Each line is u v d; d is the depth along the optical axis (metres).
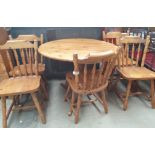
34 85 1.96
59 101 2.53
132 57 2.50
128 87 2.23
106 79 1.99
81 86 1.91
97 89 1.91
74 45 2.30
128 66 2.50
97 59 1.65
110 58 1.75
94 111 2.29
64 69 3.17
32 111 2.33
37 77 2.21
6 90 1.85
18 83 2.02
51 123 2.08
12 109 2.15
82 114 2.23
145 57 2.55
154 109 2.32
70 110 2.20
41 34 2.63
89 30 2.98
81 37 3.01
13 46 2.08
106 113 2.24
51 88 2.93
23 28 2.86
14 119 2.16
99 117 2.17
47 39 2.96
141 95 2.62
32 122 2.11
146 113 2.24
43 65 2.58
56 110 2.32
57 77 3.24
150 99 2.44
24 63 2.21
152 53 2.68
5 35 2.69
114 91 2.74
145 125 2.03
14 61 2.71
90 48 2.14
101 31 3.02
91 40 2.64
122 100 2.46
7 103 2.45
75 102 2.33
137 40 2.35
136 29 2.98
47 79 3.23
